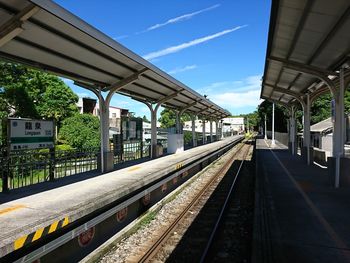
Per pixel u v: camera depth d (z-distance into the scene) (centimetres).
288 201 901
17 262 475
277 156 2341
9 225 541
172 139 2100
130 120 1686
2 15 630
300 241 591
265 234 627
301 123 4450
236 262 609
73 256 616
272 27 809
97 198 740
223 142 3794
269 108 6194
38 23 676
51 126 1007
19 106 2303
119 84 1213
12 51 794
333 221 711
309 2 672
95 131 3042
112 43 853
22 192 819
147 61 1135
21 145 885
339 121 1099
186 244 700
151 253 638
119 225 812
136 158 1747
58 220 571
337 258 519
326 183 1190
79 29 707
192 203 1050
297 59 1118
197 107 2717
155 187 1059
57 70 994
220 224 830
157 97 1798
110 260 618
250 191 1281
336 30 792
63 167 1222
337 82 1396
